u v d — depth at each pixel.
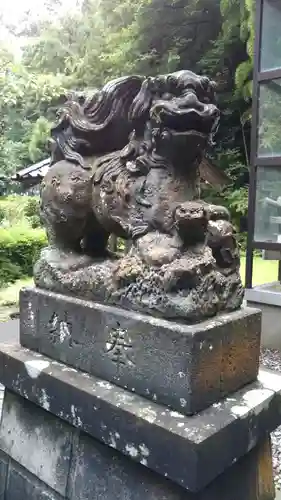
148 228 1.50
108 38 10.53
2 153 10.66
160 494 1.28
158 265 1.40
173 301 1.34
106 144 1.76
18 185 11.84
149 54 9.62
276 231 4.17
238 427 1.29
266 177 4.19
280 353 3.97
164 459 1.22
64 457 1.55
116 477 1.39
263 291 4.20
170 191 1.48
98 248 1.85
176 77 1.42
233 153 9.34
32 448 1.68
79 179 1.69
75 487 1.50
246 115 8.93
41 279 1.79
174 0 9.11
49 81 8.39
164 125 1.42
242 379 1.48
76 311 1.59
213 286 1.40
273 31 4.08
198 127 1.42
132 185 1.56
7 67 7.60
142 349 1.38
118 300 1.50
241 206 8.45
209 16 9.32
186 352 1.26
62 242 1.82
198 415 1.28
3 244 7.85
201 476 1.17
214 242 1.48
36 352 1.76
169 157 1.49
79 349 1.58
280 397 1.50
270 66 4.09
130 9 10.36
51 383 1.55
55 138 1.83
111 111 1.68
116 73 10.14
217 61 9.23
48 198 1.77
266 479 1.54
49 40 12.22
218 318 1.40
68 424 1.55
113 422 1.34
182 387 1.28
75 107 1.75
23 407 1.73
